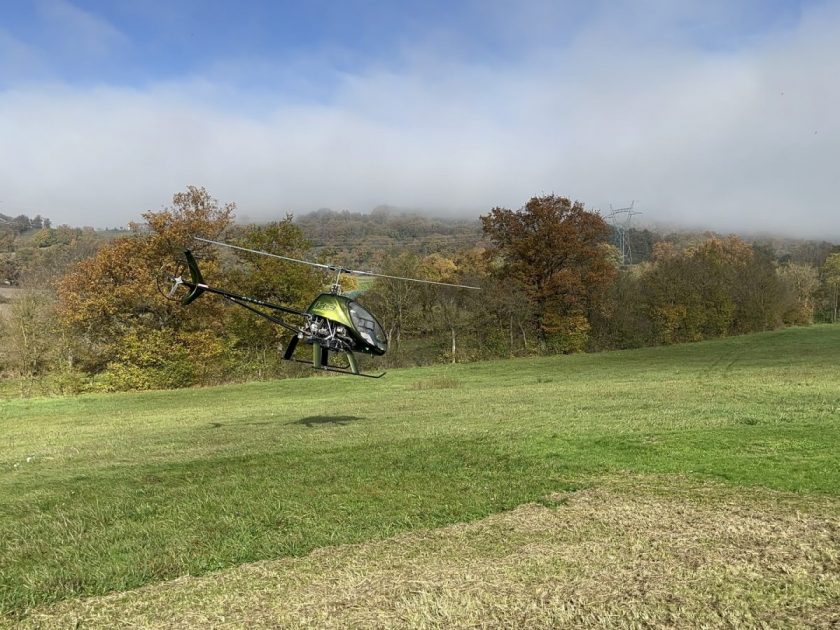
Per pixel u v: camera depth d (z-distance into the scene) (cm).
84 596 539
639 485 814
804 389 2127
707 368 3503
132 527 725
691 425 1255
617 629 412
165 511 788
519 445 1112
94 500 860
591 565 529
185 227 3753
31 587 556
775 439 1048
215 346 3781
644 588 472
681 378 2927
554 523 670
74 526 738
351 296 1229
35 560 634
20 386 3825
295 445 1234
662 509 695
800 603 437
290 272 4044
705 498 732
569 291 4962
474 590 486
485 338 4903
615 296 5444
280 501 805
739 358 4153
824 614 419
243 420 1838
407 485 866
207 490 880
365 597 490
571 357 4597
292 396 2711
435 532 662
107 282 3647
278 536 673
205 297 3791
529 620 430
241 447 1248
